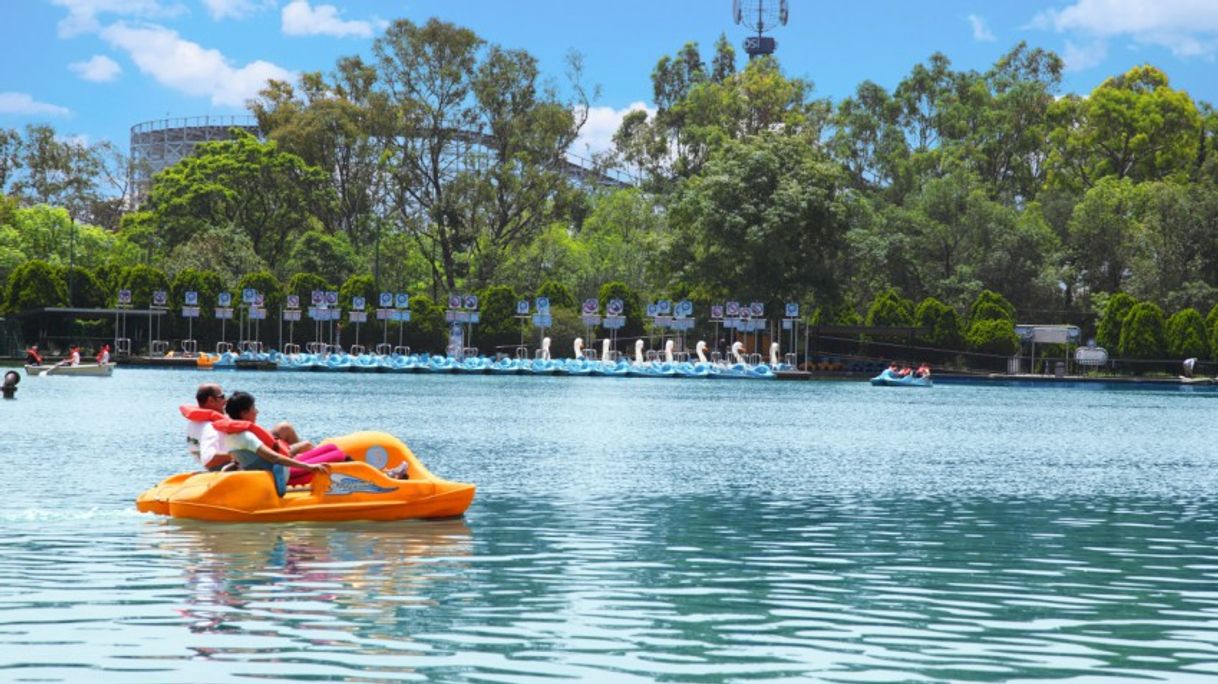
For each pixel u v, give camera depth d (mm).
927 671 9609
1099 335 104188
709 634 10773
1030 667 9797
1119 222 119438
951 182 122500
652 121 149750
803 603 12266
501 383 81500
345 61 133750
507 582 13086
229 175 129500
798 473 26391
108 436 31953
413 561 14266
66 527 16375
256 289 111812
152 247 130375
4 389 52562
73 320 108250
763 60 148750
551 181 130875
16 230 130250
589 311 104188
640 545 15867
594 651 10055
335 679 9055
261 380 79625
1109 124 143750
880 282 118625
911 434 40625
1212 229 114375
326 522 17109
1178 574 14398
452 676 9203
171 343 111625
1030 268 116125
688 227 110062
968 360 106375
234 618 11055
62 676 9062
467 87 131375
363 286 113125
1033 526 18578
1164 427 47031
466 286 127875
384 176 133625
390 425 39156
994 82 153250
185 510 16812
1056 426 46938
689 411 51688
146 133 184875
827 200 106688
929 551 15867
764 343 113438
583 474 25172
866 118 141125
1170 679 9484
